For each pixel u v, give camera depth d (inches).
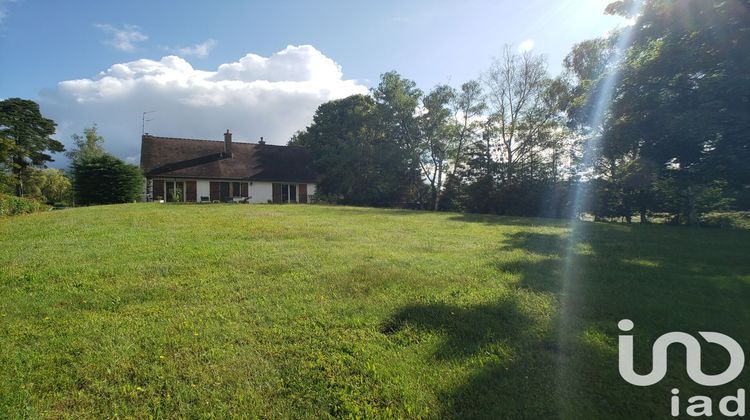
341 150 1451.8
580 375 126.2
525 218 757.3
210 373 125.0
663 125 651.5
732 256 330.3
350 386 118.6
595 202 946.1
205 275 242.1
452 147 1437.0
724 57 584.4
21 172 1583.4
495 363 133.6
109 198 1024.9
